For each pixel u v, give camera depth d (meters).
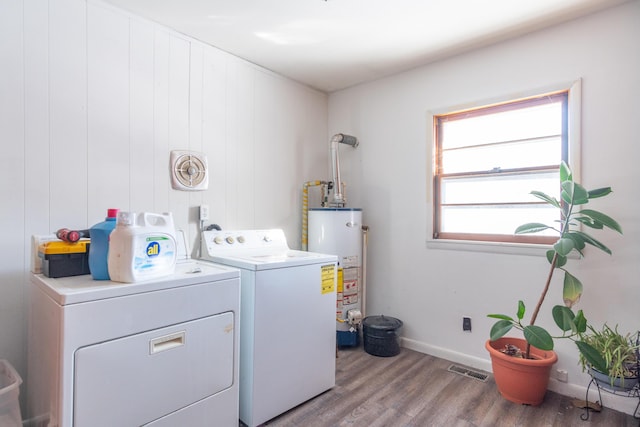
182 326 1.46
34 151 1.71
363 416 1.86
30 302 1.56
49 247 1.44
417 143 2.79
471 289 2.49
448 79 2.62
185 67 2.30
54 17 1.76
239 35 2.30
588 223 1.82
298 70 2.87
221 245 2.26
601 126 1.99
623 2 1.92
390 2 1.93
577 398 2.03
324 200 3.19
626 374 1.68
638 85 1.89
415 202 2.79
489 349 2.12
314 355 2.04
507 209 2.41
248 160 2.70
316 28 2.22
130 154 2.05
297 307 1.95
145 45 2.10
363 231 3.02
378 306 3.03
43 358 1.34
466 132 2.61
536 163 2.29
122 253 1.35
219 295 1.60
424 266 2.74
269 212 2.86
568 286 1.88
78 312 1.17
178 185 2.25
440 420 1.82
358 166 3.18
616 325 1.94
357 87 3.19
